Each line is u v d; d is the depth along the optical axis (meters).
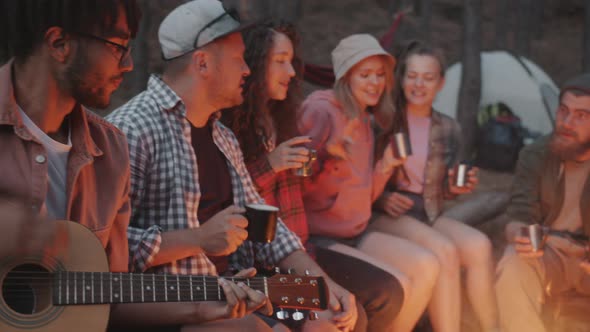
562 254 4.07
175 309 2.59
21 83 2.25
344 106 4.00
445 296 4.09
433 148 4.42
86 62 2.23
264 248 3.36
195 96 3.04
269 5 10.20
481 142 8.57
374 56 4.02
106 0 2.23
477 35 8.61
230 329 2.65
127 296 2.34
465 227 4.32
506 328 4.09
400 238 4.08
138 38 9.04
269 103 3.80
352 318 3.29
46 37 2.21
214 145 3.16
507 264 4.11
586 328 4.02
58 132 2.35
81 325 2.23
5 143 2.20
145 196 2.89
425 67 4.32
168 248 2.75
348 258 3.81
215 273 2.94
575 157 4.05
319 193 4.01
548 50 15.99
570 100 4.03
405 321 3.93
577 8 17.88
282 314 2.88
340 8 15.58
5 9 2.22
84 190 2.37
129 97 9.38
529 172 4.23
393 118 4.26
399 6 14.96
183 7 3.05
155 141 2.89
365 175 4.10
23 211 2.15
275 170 3.56
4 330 2.10
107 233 2.44
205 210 3.08
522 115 8.91
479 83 8.62
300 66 3.82
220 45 3.01
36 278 2.18
